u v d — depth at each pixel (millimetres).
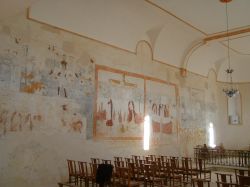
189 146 20562
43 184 11141
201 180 8883
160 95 18203
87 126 13117
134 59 16375
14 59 10750
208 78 24422
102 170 8562
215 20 16766
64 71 12414
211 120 24062
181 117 20062
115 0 13922
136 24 15961
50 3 11867
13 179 10258
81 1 12891
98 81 13961
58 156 11766
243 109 26359
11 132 10375
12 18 10836
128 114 15477
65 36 12648
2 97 10258
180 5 14836
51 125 11656
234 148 25875
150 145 16766
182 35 18906
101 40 14406
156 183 10453
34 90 11234
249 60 25516
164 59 18984
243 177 7508
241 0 14289
